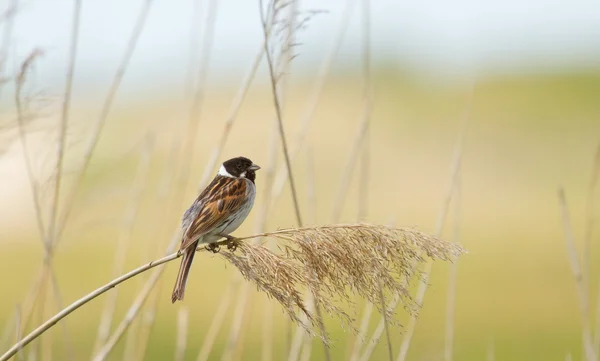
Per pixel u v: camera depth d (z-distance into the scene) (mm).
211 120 24234
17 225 17578
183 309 8742
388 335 6176
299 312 6121
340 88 30438
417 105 35812
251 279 5938
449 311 8781
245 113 24516
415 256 5988
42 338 8398
